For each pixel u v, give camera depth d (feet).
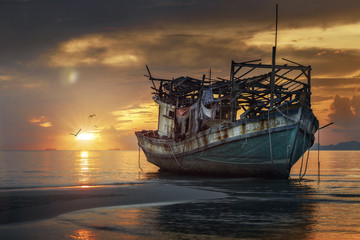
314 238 43.86
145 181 111.86
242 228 48.42
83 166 226.79
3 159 364.17
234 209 61.93
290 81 111.65
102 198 73.36
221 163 116.16
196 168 127.85
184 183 104.53
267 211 60.29
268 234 45.50
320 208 63.10
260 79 115.85
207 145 115.55
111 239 43.42
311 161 329.93
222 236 44.55
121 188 90.02
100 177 131.85
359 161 328.90
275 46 108.27
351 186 97.96
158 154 149.59
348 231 47.06
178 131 136.77
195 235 45.06
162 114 151.94
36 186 97.81
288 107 102.01
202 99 124.47
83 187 93.56
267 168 109.29
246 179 112.98
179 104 143.95
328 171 172.55
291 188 92.53
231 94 114.73
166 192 82.23
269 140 103.76
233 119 114.42
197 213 58.54
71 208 62.59
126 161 343.46
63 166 225.35
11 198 72.95
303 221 52.60
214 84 126.41
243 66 111.34
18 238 43.78
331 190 88.48
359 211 60.49
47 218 54.75
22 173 156.15
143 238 43.86
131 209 61.93
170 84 144.15
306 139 111.65
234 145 108.99
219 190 87.66
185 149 127.13
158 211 60.08
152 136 159.94
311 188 92.68
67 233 46.06
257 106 116.26
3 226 49.73
